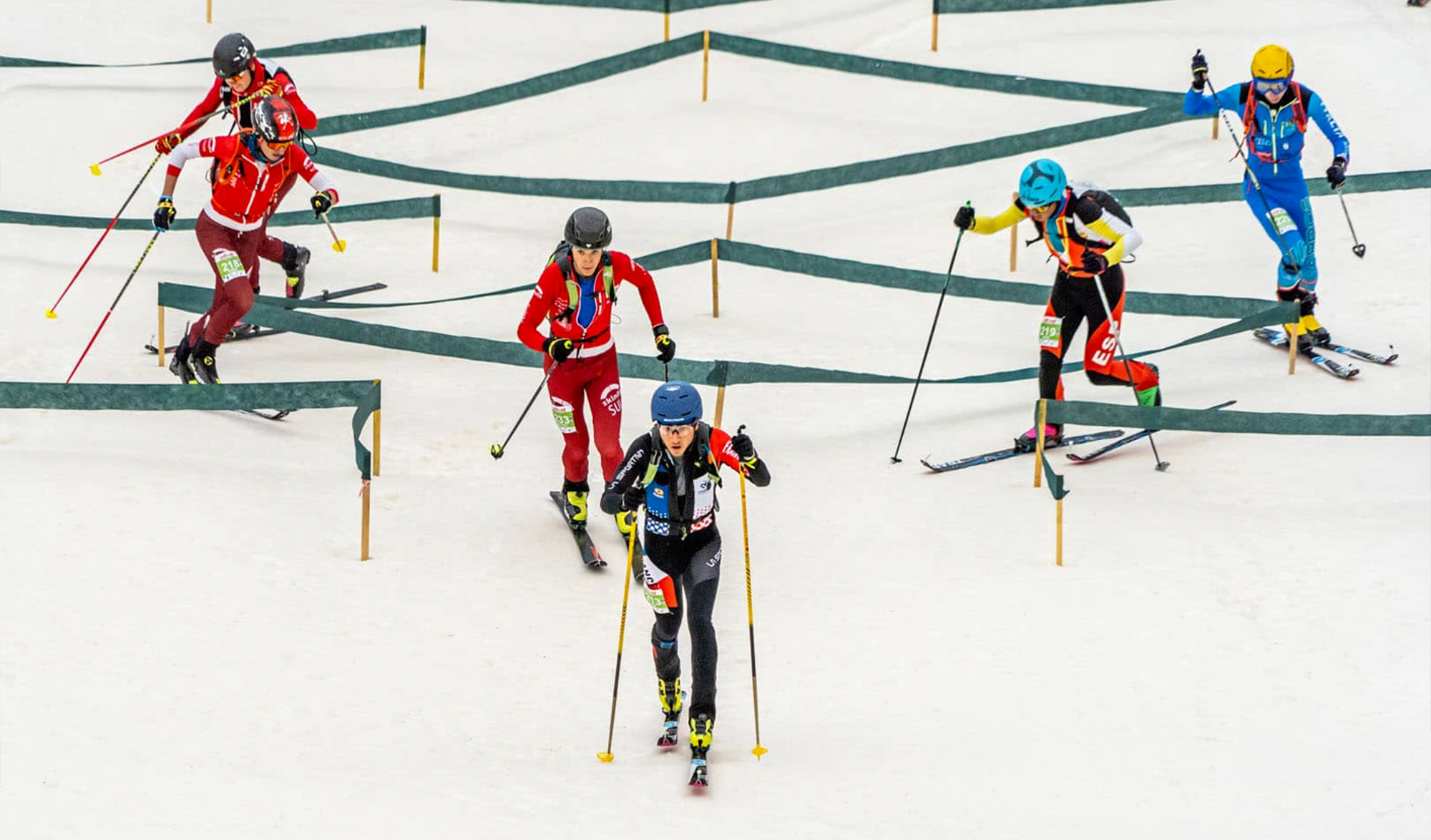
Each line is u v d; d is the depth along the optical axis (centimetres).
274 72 3712
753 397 3644
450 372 3712
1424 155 4534
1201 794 2228
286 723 2342
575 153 4928
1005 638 2655
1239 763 2309
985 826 2145
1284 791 2238
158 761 2209
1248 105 3706
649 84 5441
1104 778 2269
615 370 2911
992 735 2383
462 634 2647
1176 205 4484
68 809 2077
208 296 3497
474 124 5156
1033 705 2461
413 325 3912
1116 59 5341
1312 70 5162
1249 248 4297
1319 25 5562
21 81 5225
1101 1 5678
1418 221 4350
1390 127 4731
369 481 2820
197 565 2753
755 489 3203
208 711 2345
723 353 3778
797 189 4359
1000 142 4472
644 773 2284
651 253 4297
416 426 3403
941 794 2223
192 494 3005
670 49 5153
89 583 2658
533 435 3412
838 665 2589
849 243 4431
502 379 3694
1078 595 2788
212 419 3366
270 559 2806
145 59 5491
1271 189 3734
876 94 5334
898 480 3250
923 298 4194
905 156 4397
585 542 2939
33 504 2898
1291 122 3669
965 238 4431
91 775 2159
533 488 3189
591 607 2780
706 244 3950
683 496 2309
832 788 2242
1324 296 4000
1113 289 3188
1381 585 2802
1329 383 3597
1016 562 2911
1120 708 2455
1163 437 3441
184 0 6106
